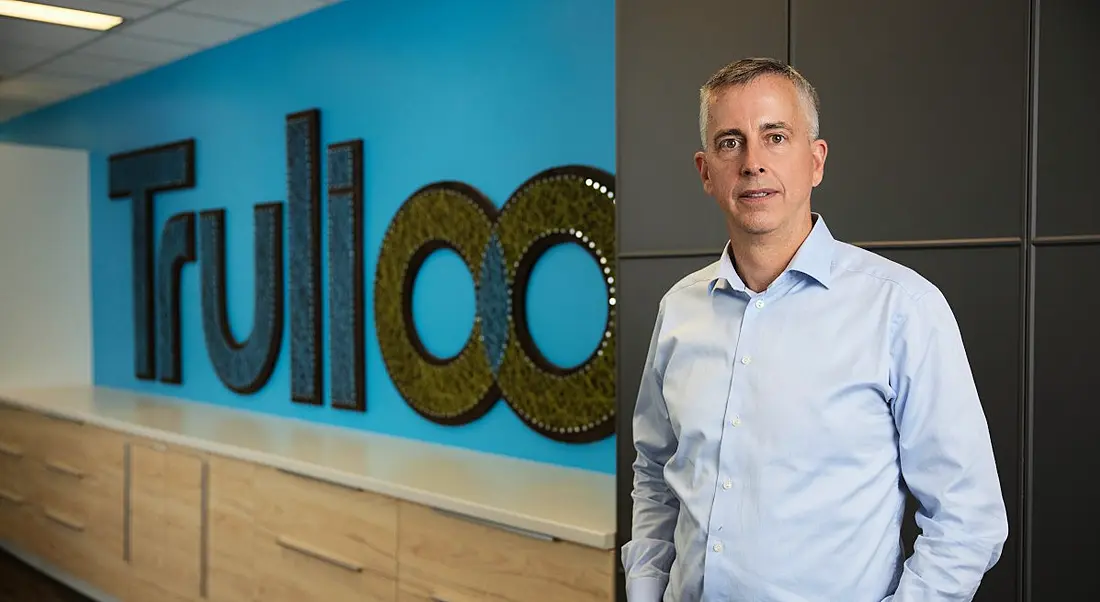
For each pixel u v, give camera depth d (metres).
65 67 4.86
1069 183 1.71
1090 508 1.70
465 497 2.68
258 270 4.25
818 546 1.38
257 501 3.40
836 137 2.01
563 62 3.06
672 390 1.58
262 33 4.22
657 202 2.31
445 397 3.46
